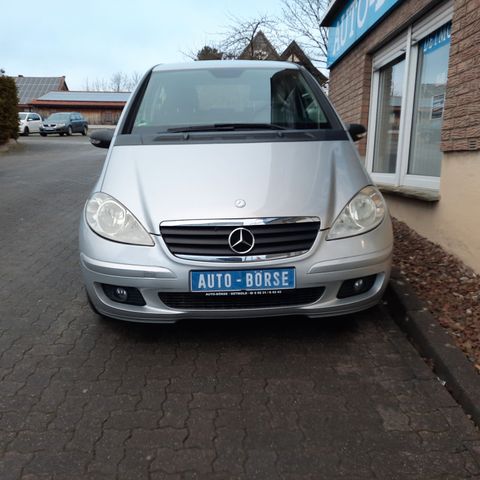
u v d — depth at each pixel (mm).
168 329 3336
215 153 3160
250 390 2646
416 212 5070
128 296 2852
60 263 4820
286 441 2250
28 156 16266
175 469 2084
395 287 3561
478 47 3756
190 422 2387
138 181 2986
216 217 2725
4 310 3693
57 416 2430
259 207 2775
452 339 2922
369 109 7137
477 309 3273
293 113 3713
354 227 2857
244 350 3062
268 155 3141
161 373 2820
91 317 3557
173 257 2709
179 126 3578
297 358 2967
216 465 2105
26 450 2191
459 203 4137
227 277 2703
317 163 3111
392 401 2537
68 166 13133
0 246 5418
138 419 2408
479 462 2113
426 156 5516
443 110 4625
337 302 2842
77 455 2162
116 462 2123
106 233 2838
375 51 6836
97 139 3795
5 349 3098
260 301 2789
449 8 4707
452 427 2336
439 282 3750
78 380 2750
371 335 3234
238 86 3988
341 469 2078
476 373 2602
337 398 2568
